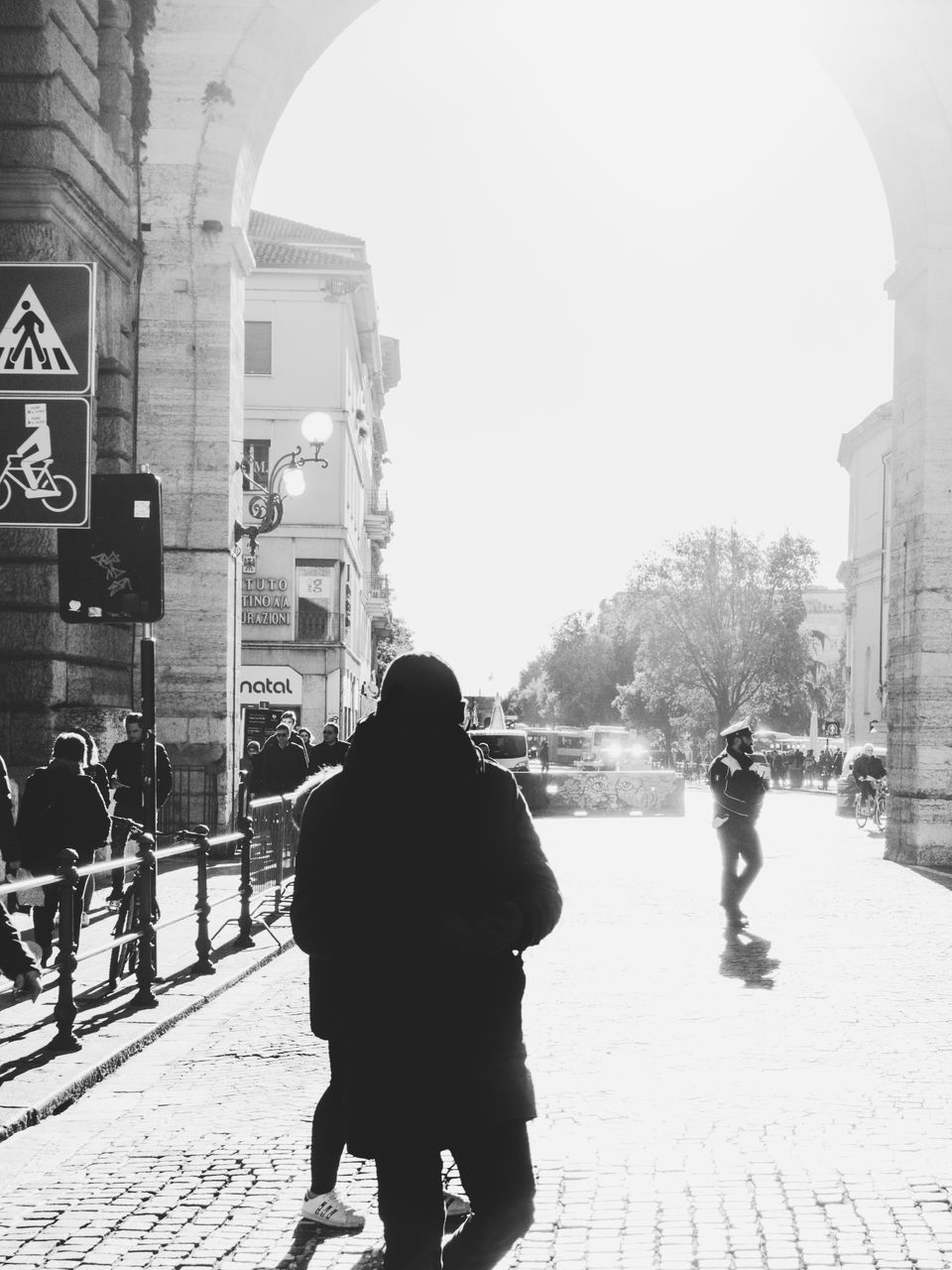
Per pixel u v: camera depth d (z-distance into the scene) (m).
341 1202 5.27
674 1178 5.83
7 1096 7.06
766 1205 5.46
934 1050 8.28
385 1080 3.68
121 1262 4.91
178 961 11.55
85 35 18.39
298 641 45.00
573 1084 7.46
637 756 61.38
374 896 3.77
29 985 5.43
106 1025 8.96
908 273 21.98
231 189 20.73
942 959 11.70
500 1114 3.68
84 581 9.78
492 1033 3.73
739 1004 9.71
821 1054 8.18
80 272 9.63
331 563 45.38
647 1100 7.12
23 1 16.61
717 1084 7.45
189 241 20.64
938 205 21.41
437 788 3.80
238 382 21.66
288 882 16.33
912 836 21.17
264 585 45.12
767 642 71.12
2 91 16.69
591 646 111.88
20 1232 5.23
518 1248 5.00
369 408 60.66
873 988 10.33
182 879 17.66
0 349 9.61
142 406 20.59
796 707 86.81
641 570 72.81
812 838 27.27
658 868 20.31
